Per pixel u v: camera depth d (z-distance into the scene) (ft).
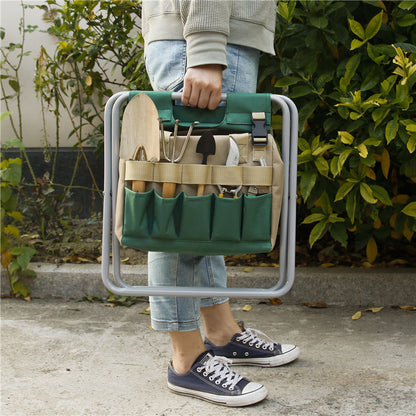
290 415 5.02
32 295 9.07
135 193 4.54
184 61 5.07
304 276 8.60
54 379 5.90
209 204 4.58
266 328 7.52
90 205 11.96
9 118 11.91
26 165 11.91
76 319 7.98
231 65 5.13
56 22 10.28
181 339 5.39
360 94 7.20
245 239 4.64
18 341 7.05
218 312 6.18
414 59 7.20
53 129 11.91
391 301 8.48
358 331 7.34
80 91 11.34
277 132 8.28
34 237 10.39
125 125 4.67
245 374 5.98
